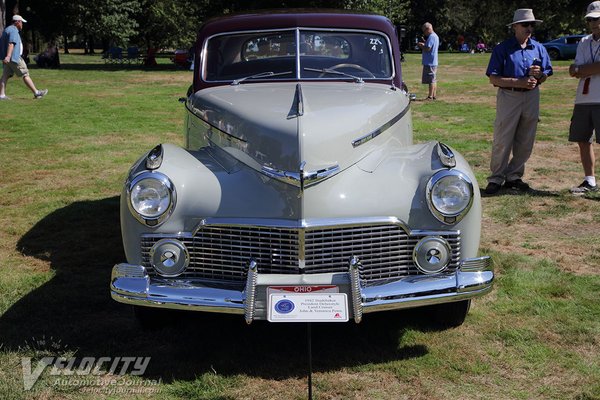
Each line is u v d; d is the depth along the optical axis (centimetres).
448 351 369
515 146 711
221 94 443
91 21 3375
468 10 5909
